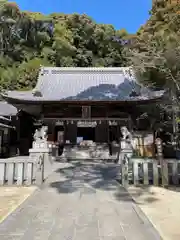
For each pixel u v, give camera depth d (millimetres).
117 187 6215
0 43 42031
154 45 7988
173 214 4020
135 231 3277
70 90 17094
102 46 44938
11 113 19266
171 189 5832
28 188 6008
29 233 3201
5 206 4457
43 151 11891
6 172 6473
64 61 41906
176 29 7984
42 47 45656
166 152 12188
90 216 3922
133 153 11648
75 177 7781
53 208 4367
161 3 9508
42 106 14781
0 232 3234
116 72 20344
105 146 15086
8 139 17922
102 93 15938
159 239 3010
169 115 13086
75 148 14820
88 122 16797
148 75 9617
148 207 4441
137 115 15289
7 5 42906
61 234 3170
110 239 3014
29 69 39625
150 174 6496
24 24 44750
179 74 7453
